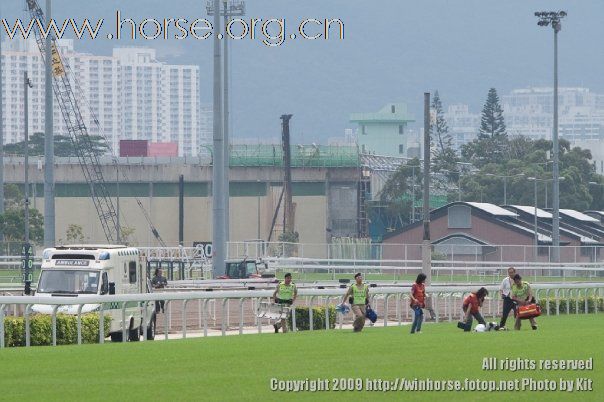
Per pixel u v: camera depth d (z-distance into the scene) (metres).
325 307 128.12
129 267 124.06
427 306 143.00
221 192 195.38
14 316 106.06
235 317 148.12
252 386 67.19
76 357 81.75
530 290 119.00
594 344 92.38
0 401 61.84
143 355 83.31
